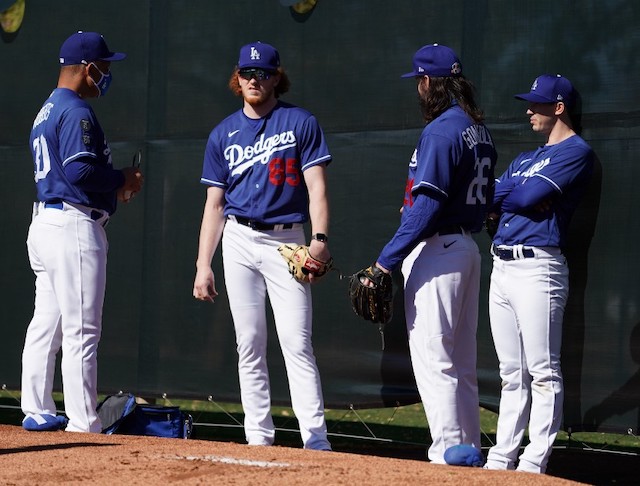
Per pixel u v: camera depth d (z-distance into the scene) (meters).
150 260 25.05
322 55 23.50
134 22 25.27
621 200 20.50
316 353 23.45
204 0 24.61
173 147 24.91
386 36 22.88
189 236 24.72
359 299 17.52
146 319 25.09
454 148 16.70
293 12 23.80
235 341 24.19
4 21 26.31
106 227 25.47
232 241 19.97
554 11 21.22
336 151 23.33
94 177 19.67
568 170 19.16
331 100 23.41
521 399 19.48
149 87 25.14
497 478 14.53
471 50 22.03
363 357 23.02
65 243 19.89
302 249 19.25
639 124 20.38
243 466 15.52
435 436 17.02
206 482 14.30
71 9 25.81
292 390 19.73
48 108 20.20
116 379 25.38
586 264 20.78
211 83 24.56
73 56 20.56
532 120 20.42
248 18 24.22
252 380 20.16
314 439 19.38
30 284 26.03
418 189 16.62
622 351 20.45
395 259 16.95
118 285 25.38
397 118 22.75
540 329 18.91
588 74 20.86
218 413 31.81
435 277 16.95
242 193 19.84
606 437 28.47
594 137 20.75
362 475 14.64
